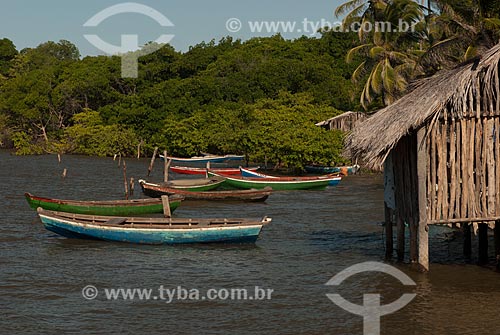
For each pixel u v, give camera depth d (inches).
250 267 839.7
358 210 1328.7
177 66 3545.8
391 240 847.1
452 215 721.0
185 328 611.8
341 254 906.1
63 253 920.9
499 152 717.9
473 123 711.7
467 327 605.6
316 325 618.2
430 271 790.5
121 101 3339.1
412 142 733.3
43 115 3614.7
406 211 771.4
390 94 1676.9
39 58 4562.0
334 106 2888.8
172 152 2938.0
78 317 645.9
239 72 3174.2
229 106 2933.1
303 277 786.8
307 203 1441.9
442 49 1256.8
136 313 657.0
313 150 2001.7
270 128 2182.6
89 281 774.5
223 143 2647.6
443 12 1275.8
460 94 682.2
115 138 3061.0
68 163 2709.2
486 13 1204.5
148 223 1014.4
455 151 714.2
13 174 2198.6
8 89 3752.5
